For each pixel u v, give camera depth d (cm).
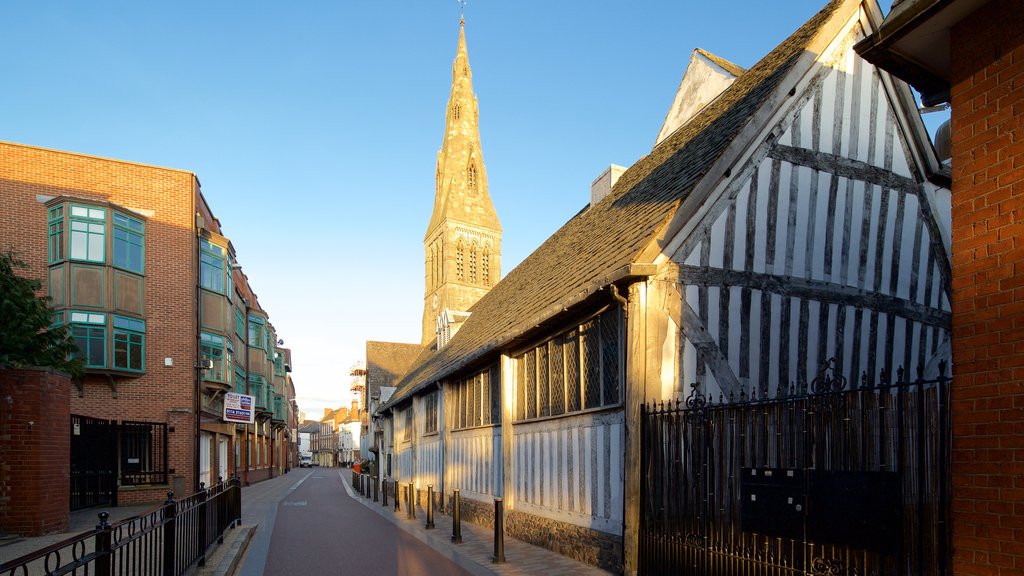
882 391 486
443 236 6156
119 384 1991
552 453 985
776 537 537
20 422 959
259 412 3625
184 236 2155
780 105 834
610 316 838
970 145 405
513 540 1103
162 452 2008
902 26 429
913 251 925
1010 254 376
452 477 1556
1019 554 351
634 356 739
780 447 563
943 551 422
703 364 757
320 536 1210
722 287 781
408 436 2223
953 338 405
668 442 691
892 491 462
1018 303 368
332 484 3488
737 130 812
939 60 467
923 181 945
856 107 888
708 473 627
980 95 402
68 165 2009
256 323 3619
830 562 492
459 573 826
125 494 1795
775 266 817
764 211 816
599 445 845
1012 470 360
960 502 388
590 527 857
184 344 2106
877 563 489
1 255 1279
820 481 504
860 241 880
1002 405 370
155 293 2083
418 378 2242
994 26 397
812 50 857
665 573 681
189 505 709
